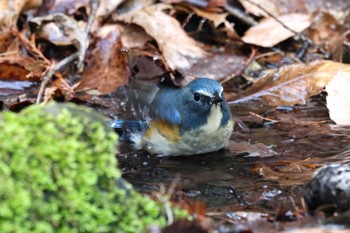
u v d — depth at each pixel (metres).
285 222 7.14
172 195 8.88
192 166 10.50
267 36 15.07
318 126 11.73
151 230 6.01
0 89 12.85
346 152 10.53
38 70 13.29
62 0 14.96
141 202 6.29
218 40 15.12
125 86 13.41
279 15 15.93
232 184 9.44
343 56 14.71
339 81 12.29
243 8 15.78
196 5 15.62
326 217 7.08
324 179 7.38
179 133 10.92
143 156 11.11
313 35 15.71
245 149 10.94
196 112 10.80
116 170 6.12
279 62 14.69
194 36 15.29
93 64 13.80
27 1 14.55
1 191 5.55
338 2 16.73
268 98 12.91
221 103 10.84
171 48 14.41
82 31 14.00
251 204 8.46
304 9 16.30
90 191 5.93
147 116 11.53
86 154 5.93
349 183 7.27
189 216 6.68
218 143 11.02
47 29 14.20
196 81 11.02
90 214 5.89
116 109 12.41
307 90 12.98
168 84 13.74
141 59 14.12
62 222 5.79
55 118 5.93
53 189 5.77
